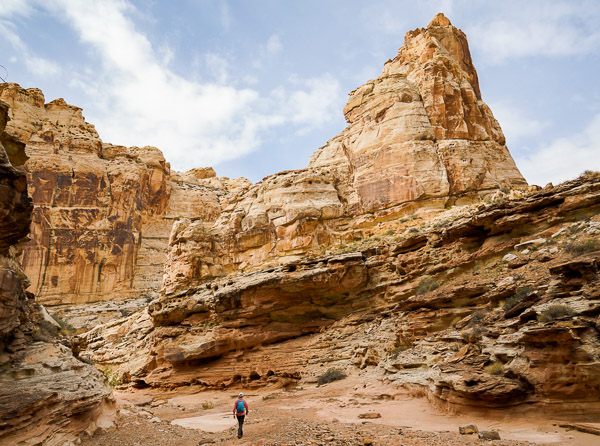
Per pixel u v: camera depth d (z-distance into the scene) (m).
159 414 22.62
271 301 33.56
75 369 14.51
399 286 30.34
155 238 78.88
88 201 71.56
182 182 94.25
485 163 42.56
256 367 31.34
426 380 18.28
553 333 13.02
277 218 45.88
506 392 13.21
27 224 11.93
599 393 12.08
